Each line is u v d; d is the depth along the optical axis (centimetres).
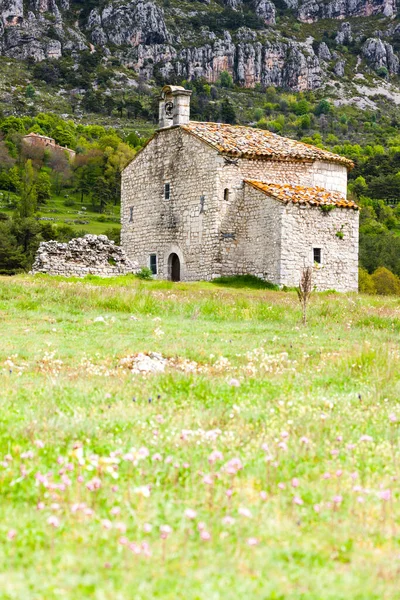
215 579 644
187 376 1441
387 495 785
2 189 14500
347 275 4281
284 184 4419
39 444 947
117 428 1090
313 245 4172
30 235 8862
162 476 894
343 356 1678
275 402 1276
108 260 4294
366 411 1241
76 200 14650
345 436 1095
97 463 862
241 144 4462
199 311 2583
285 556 699
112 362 1638
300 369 1597
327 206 4191
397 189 14838
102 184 14312
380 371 1527
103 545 705
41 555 680
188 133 4538
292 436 1072
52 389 1320
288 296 3447
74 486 850
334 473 934
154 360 1644
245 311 2583
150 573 652
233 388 1375
